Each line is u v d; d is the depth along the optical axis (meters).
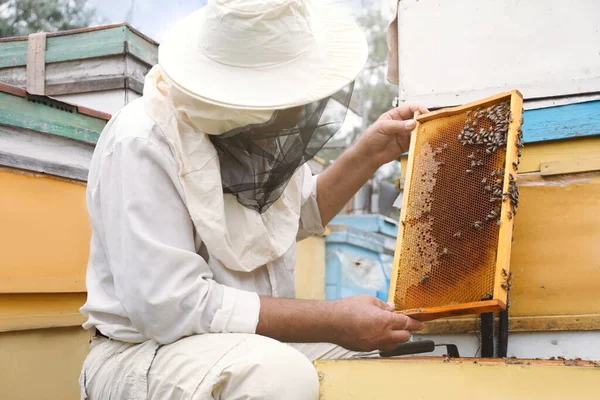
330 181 2.04
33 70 3.42
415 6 2.36
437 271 1.70
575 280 2.01
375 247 5.69
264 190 1.55
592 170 2.01
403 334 1.48
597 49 2.05
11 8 5.93
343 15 1.73
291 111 1.48
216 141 1.54
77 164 2.57
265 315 1.44
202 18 1.63
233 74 1.49
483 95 2.21
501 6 2.21
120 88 3.27
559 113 2.08
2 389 2.18
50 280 2.37
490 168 1.73
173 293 1.38
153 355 1.40
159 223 1.45
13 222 2.29
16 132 2.32
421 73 2.33
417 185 1.89
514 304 2.08
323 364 1.47
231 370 1.27
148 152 1.48
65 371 2.46
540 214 2.08
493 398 1.30
